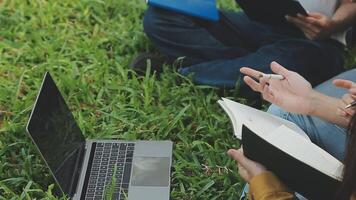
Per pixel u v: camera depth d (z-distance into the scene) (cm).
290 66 261
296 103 192
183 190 222
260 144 168
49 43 300
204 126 251
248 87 265
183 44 278
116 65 284
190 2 280
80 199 203
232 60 271
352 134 150
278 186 174
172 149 228
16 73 279
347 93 202
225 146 244
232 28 290
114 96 267
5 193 219
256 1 257
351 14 260
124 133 244
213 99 268
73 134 218
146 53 289
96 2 332
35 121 186
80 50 295
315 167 161
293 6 248
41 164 229
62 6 333
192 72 271
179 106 264
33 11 325
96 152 222
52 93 211
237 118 191
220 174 230
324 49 262
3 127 242
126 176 211
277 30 281
